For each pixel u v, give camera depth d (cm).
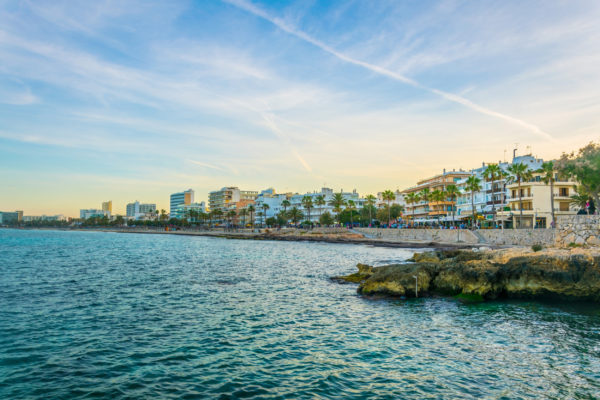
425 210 13412
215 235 17112
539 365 1645
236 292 3194
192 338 1961
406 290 2992
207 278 3972
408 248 8556
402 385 1441
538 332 2105
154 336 1984
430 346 1872
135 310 2525
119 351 1762
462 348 1847
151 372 1539
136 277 3956
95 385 1417
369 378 1502
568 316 2452
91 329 2088
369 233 12425
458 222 11294
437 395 1366
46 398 1312
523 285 2972
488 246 6975
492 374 1551
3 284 3397
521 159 10412
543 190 8062
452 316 2441
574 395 1380
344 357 1722
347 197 19725
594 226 3869
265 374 1530
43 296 2909
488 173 9488
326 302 2830
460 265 3161
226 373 1537
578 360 1705
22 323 2172
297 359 1692
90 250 7712
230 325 2205
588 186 4856
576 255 2927
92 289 3228
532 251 3631
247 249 8706
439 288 3086
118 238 14638
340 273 4488
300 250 8356
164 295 3027
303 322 2284
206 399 1318
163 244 10500
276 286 3506
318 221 19112
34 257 5994
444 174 13375
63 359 1658
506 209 9056
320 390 1395
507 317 2420
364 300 2903
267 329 2134
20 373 1506
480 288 2931
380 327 2189
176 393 1361
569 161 4953
